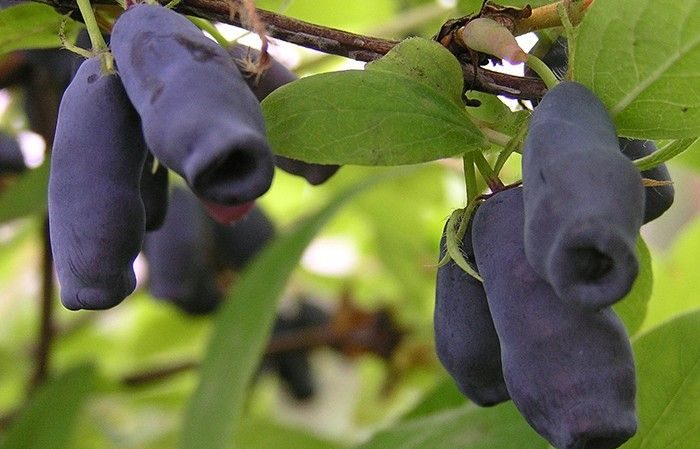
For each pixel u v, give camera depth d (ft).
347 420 1.48
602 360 0.50
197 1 0.59
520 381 0.51
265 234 1.06
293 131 0.57
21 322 1.40
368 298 1.37
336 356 1.47
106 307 0.53
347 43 0.59
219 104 0.48
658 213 0.61
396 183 1.27
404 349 1.25
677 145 0.57
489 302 0.53
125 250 0.53
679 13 0.54
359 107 0.57
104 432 1.14
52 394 0.97
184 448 0.83
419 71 0.58
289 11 1.08
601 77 0.55
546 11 0.58
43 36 0.71
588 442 0.50
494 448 0.70
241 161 0.48
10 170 1.04
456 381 0.58
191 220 1.01
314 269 1.37
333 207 0.91
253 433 1.08
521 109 0.60
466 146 0.57
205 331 1.32
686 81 0.55
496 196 0.54
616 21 0.54
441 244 0.58
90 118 0.54
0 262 1.39
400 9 1.17
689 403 0.66
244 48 0.61
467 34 0.58
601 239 0.46
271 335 1.24
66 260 0.53
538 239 0.48
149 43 0.51
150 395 1.18
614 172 0.47
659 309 1.04
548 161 0.48
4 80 0.92
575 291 0.47
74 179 0.53
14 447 0.96
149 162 0.61
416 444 0.72
